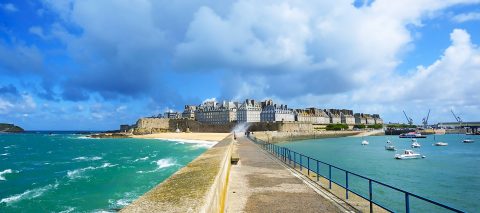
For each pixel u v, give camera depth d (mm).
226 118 177750
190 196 4629
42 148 81000
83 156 55281
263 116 169875
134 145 89188
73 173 32219
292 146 89375
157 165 37531
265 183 13820
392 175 35438
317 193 11852
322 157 56219
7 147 85188
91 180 27359
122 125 197250
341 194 11680
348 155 60719
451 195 25422
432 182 31125
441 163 47750
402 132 183625
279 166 19531
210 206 4738
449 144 105938
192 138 114000
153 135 146750
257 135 94375
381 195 23516
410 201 22219
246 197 11188
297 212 9336
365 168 41344
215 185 5797
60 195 21609
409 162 49125
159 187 5457
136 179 27375
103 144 98312
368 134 175000
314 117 198375
